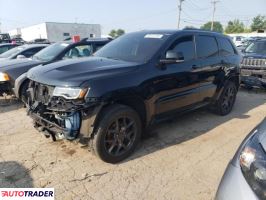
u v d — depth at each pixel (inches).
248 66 339.0
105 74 144.3
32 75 158.9
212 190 130.0
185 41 191.0
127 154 155.4
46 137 163.9
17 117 225.5
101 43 310.2
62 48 289.9
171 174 142.3
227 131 201.9
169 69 172.2
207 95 214.4
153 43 177.5
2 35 1184.2
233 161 89.3
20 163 148.6
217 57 220.4
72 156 157.1
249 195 76.2
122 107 146.9
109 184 132.3
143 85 155.1
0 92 255.8
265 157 79.5
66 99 135.3
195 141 182.2
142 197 123.8
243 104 285.4
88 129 137.6
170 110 180.5
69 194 124.3
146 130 171.5
